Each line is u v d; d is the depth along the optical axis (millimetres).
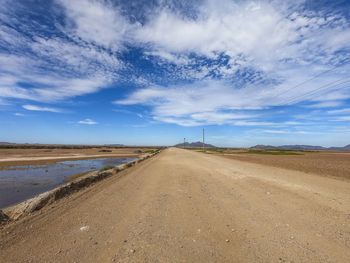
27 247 4336
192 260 3807
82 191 10102
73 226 5441
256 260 3789
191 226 5402
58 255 3998
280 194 8594
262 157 39469
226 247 4281
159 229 5211
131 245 4379
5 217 6465
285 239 4598
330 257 3859
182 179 12688
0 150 73312
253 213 6344
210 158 32344
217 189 9781
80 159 47719
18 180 20516
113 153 73750
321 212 6352
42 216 6332
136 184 11453
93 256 3951
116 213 6469
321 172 16141
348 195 8383
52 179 21031
